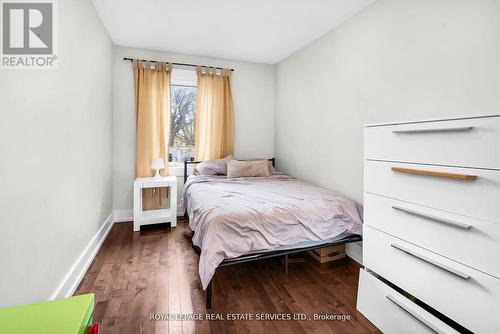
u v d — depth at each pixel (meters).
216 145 3.91
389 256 1.46
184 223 3.52
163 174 3.68
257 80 4.22
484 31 1.49
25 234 1.25
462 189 1.09
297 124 3.65
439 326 1.15
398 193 1.40
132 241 2.85
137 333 1.45
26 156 1.27
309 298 1.83
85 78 2.18
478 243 1.04
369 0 2.30
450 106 1.68
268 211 1.94
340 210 2.18
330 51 2.93
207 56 3.88
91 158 2.37
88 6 2.27
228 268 2.28
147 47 3.52
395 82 2.10
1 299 1.07
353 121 2.58
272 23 2.80
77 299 0.74
